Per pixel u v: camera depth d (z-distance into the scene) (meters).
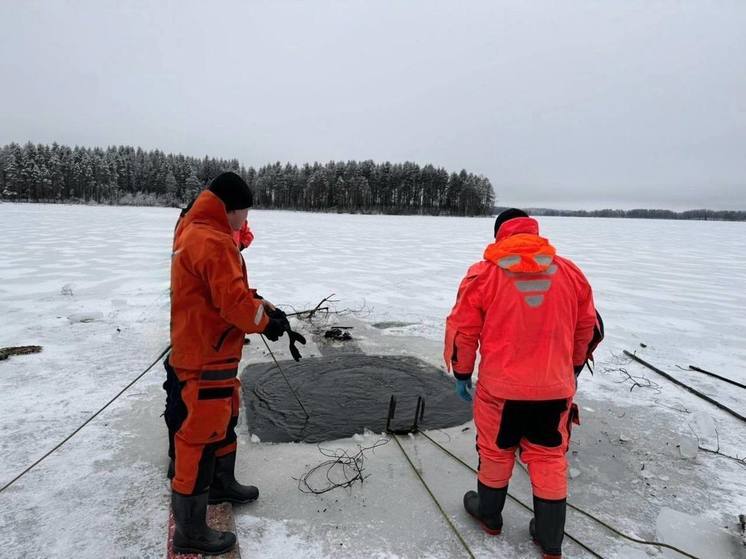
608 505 2.52
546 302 1.98
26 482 2.47
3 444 2.83
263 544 2.12
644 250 18.17
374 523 2.28
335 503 2.41
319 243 17.12
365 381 4.05
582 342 2.16
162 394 3.57
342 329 5.59
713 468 2.91
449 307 7.18
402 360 4.58
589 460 2.95
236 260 1.93
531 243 1.99
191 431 1.90
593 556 2.15
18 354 4.32
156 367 4.12
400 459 2.87
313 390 3.84
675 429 3.39
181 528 1.96
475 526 2.29
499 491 2.16
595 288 9.45
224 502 2.33
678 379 4.43
